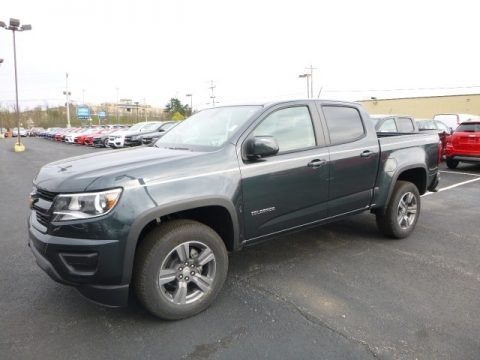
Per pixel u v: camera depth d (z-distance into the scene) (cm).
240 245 362
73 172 310
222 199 334
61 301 358
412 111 6044
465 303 348
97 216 282
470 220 620
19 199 838
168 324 319
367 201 475
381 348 284
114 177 292
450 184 957
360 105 486
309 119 423
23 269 433
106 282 292
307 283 391
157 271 306
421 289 376
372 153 469
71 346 290
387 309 338
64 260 289
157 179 305
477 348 283
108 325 318
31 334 305
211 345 290
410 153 518
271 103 401
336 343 290
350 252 475
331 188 429
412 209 530
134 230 289
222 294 369
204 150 360
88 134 3047
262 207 370
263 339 297
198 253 333
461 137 1185
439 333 301
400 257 459
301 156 398
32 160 1769
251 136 370
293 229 406
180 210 312
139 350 285
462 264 437
